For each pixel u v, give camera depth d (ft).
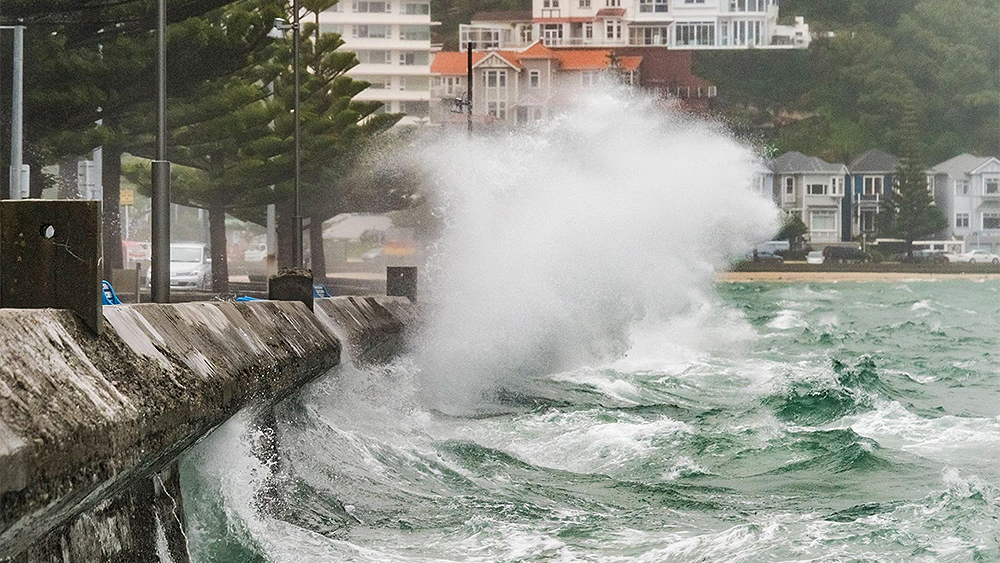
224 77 392.88
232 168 444.14
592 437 123.65
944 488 100.01
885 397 175.11
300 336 102.58
